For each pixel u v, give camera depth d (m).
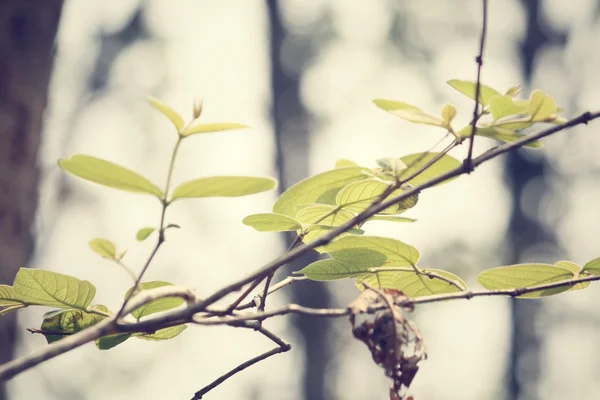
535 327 6.50
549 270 1.10
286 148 6.12
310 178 1.12
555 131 1.04
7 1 1.86
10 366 0.97
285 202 1.13
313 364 5.71
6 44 1.85
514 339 6.57
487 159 1.04
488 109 1.08
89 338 0.99
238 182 1.01
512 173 6.34
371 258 1.09
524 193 6.29
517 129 1.07
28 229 1.85
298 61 6.21
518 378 6.51
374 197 1.10
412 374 1.05
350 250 1.08
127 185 1.01
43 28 1.92
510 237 6.26
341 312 1.04
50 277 1.07
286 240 5.52
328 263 1.09
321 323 5.73
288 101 6.18
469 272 5.87
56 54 2.00
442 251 5.79
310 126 6.17
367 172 1.10
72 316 1.09
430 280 1.11
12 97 1.84
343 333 5.81
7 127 1.82
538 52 6.47
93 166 1.00
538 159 6.27
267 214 1.09
